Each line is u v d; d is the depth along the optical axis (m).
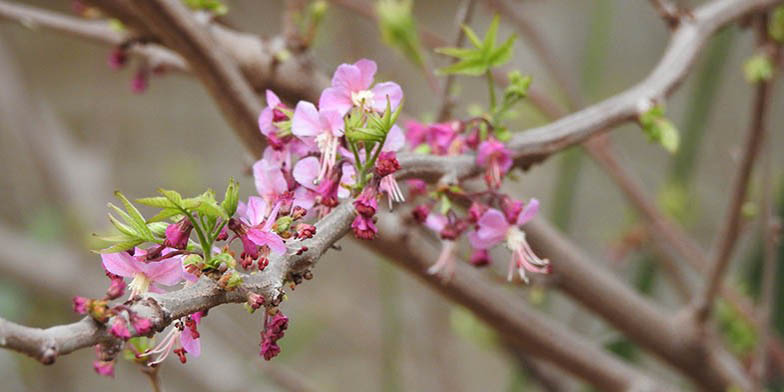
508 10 1.08
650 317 0.91
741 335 1.08
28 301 1.68
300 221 0.61
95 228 1.66
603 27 1.19
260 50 0.80
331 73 0.84
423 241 0.81
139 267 0.59
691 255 1.08
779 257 1.16
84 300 0.55
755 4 0.79
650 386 0.92
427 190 0.68
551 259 0.86
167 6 0.74
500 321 0.86
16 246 1.60
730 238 0.87
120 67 0.85
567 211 1.13
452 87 0.79
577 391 1.20
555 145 0.70
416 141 0.68
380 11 0.83
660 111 0.72
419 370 1.66
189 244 0.59
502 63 0.68
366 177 0.61
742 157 0.84
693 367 0.93
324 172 0.62
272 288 0.58
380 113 0.62
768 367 1.09
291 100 0.81
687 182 1.20
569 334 0.90
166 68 0.85
